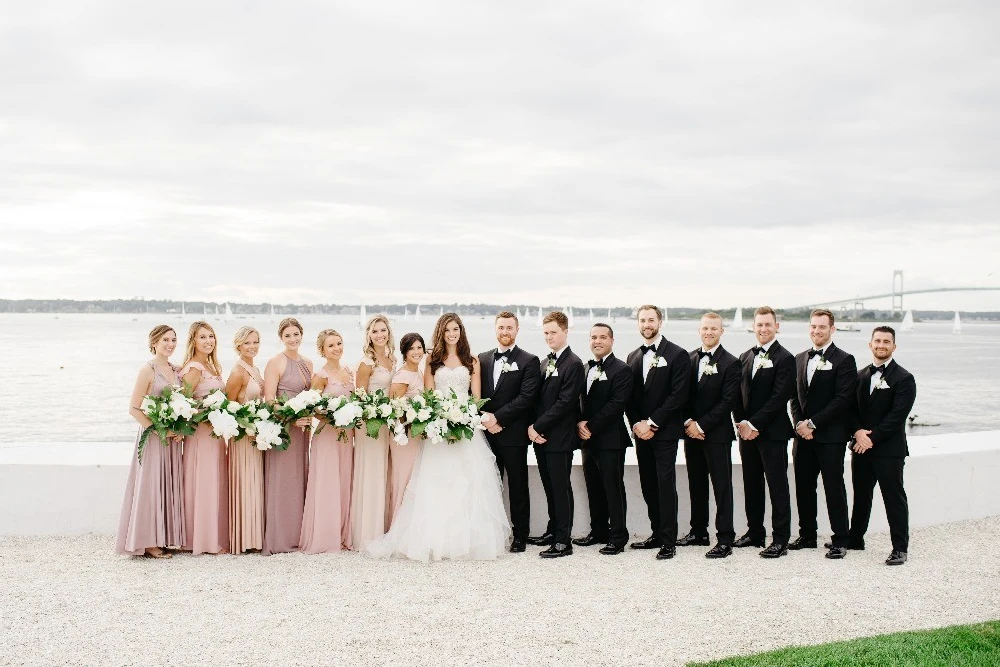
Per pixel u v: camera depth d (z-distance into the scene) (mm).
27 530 7211
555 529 6848
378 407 6590
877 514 7695
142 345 82125
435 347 7262
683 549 7047
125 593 5676
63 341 92000
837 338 122750
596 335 6961
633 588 5879
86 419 25000
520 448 6992
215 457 6660
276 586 5863
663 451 6770
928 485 7789
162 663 4504
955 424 25812
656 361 6867
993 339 153000
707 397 6848
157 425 6328
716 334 6941
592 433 6840
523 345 79688
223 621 5141
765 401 6848
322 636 4895
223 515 6730
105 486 7234
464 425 6613
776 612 5383
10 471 7184
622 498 6914
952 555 6793
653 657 4625
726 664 4395
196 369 6773
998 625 4996
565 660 4570
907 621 5254
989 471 8070
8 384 36938
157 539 6488
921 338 150750
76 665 4473
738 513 7559
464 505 6676
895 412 6543
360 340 86062
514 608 5422
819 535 7613
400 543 6664
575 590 5828
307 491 6891
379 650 4691
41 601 5496
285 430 6680
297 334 7074
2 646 4723
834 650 4559
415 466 6816
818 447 6801
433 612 5336
